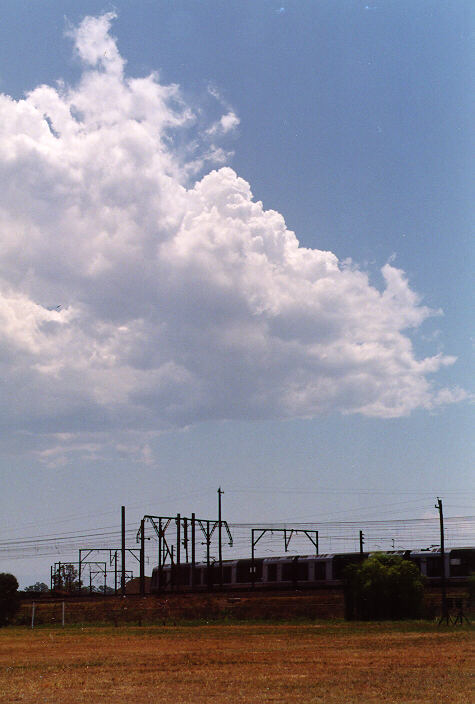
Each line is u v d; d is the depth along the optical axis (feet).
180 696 103.09
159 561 362.53
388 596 263.29
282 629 240.73
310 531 338.54
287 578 316.81
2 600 339.98
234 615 299.58
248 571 333.21
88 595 404.16
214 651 170.81
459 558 276.62
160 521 361.10
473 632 210.79
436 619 259.80
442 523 260.83
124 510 373.61
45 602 383.45
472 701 97.25
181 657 157.79
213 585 346.74
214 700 99.04
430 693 103.60
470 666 134.31
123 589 363.56
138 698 101.91
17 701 101.09
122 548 369.50
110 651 178.91
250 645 184.96
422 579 274.98
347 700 98.12
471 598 264.11
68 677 127.34
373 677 120.67
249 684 114.01
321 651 165.17
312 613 285.23
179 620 301.63
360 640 192.34
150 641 208.54
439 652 159.53
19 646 205.57
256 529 338.95
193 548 365.81
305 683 114.21
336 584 301.22
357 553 302.86
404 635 205.46
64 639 230.27
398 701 97.19
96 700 100.68
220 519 369.91
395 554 284.20
